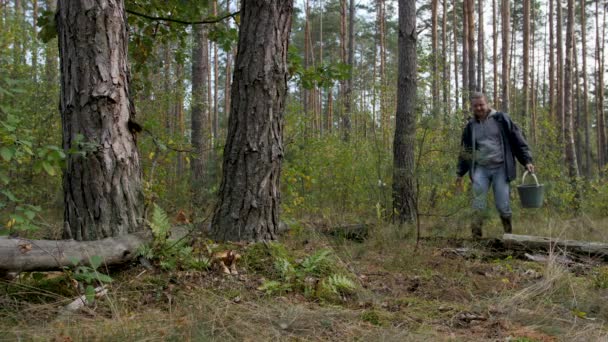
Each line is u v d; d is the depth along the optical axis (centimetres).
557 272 383
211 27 668
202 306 291
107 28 354
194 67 1095
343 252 489
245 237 420
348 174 801
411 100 715
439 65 1173
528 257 491
